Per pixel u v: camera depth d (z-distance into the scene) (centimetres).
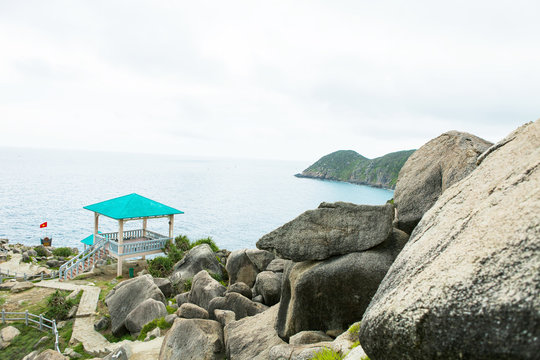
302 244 1057
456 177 969
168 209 2808
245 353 1036
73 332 1728
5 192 14838
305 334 920
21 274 3006
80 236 7588
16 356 1645
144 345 1395
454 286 326
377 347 391
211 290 1619
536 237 300
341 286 972
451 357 303
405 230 1059
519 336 261
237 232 8925
